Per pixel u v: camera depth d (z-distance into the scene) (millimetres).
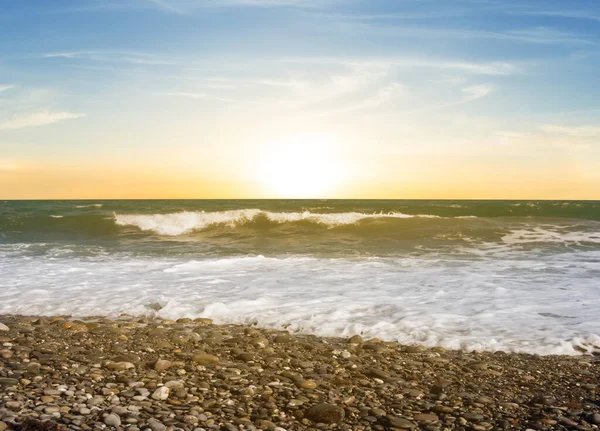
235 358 5246
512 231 17922
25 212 27594
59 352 5289
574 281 9508
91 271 10867
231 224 20609
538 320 6727
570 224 19547
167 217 20750
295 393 4227
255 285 9250
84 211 28562
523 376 4738
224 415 3723
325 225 20141
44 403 3768
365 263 12094
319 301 7891
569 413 3840
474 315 6980
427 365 5066
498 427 3596
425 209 26000
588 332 6125
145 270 11023
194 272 10758
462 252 14094
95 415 3582
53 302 7984
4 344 5484
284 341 5910
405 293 8461
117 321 6938
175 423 3508
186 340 5848
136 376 4551
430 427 3596
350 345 5773
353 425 3633
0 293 8617
